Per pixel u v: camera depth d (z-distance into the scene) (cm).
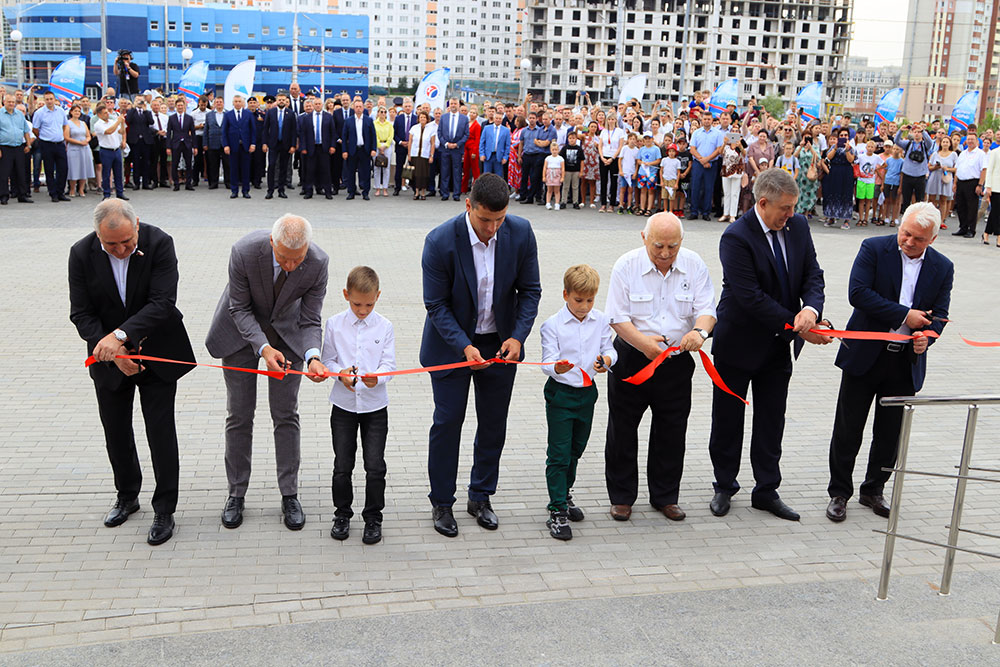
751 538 481
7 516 471
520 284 483
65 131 1675
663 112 1878
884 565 407
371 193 1953
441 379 474
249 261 451
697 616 392
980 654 361
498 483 544
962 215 1712
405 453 579
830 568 446
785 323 484
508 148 1917
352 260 1191
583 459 589
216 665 346
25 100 1850
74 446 568
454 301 469
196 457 560
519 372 765
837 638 374
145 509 491
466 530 480
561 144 1852
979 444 628
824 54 14875
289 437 479
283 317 469
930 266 505
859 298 502
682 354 490
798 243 500
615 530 488
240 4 17350
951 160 1817
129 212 418
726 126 1728
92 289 441
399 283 1067
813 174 1733
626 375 490
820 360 842
